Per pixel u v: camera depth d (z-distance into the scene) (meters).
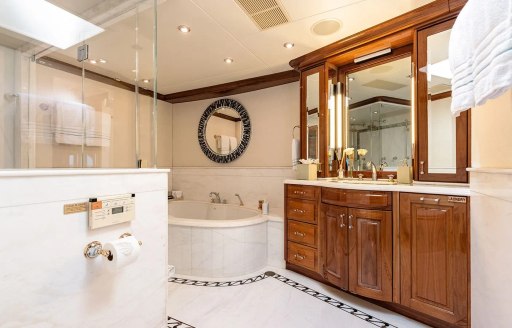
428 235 1.52
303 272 2.37
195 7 1.73
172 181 4.01
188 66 2.77
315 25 1.97
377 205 1.73
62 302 0.76
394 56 2.23
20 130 1.38
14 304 0.65
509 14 0.66
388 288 1.67
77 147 1.38
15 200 0.65
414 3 1.70
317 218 2.15
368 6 1.73
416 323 1.63
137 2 1.59
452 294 1.42
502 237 0.96
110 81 1.62
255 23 1.94
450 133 1.69
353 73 2.53
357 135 2.50
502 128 1.09
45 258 0.71
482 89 0.80
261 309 1.79
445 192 1.46
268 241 2.63
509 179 0.89
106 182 0.89
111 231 0.90
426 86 1.78
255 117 3.34
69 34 1.64
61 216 0.75
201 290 2.08
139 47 1.58
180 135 3.98
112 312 0.91
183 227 2.39
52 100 1.55
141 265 1.02
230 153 3.51
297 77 2.89
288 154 3.09
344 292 2.04
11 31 1.45
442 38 1.73
